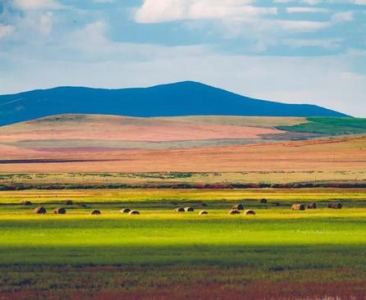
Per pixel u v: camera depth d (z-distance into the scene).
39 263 128.62
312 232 177.88
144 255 137.00
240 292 108.69
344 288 111.19
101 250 144.00
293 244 152.50
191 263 128.88
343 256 136.38
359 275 119.50
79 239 163.38
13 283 113.06
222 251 142.12
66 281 114.44
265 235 170.75
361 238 163.88
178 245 151.12
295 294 108.00
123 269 123.44
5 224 199.88
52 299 104.19
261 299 105.44
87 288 110.31
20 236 170.00
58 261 130.25
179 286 111.62
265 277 117.75
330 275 119.31
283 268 124.88
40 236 169.75
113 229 185.75
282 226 193.25
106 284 112.81
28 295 106.19
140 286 111.62
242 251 142.25
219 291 109.06
